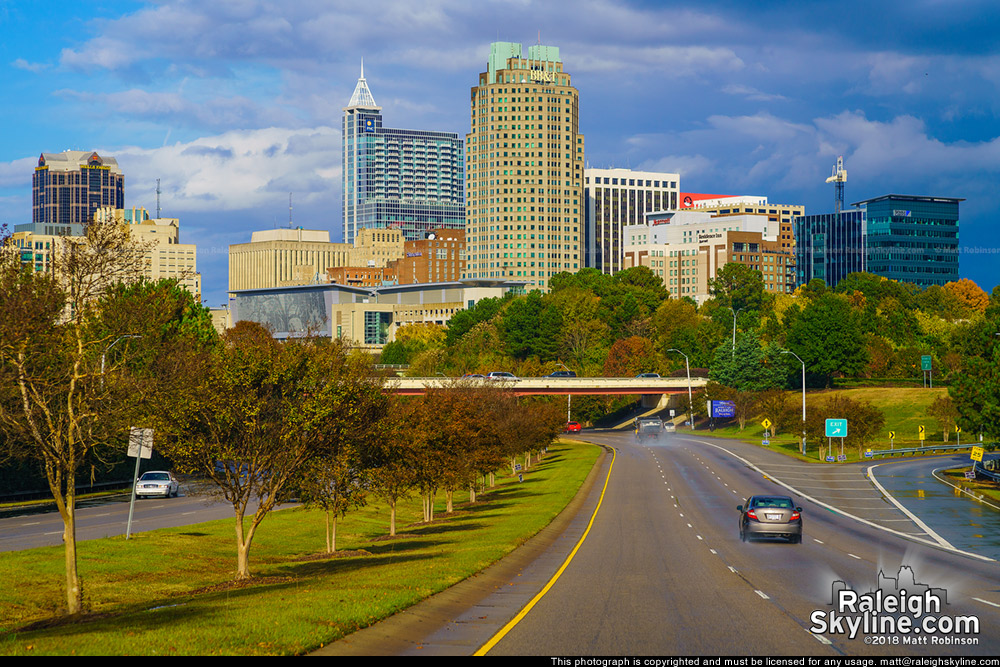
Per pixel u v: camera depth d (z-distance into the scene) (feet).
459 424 233.55
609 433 630.74
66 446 113.19
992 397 336.70
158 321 120.06
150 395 119.34
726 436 577.43
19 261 108.06
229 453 133.39
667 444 513.86
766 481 324.39
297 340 150.10
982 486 308.60
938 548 163.32
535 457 466.70
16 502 278.67
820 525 205.77
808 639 80.64
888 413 572.92
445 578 114.52
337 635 79.15
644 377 631.56
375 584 109.81
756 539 171.94
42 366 113.39
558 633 82.84
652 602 100.53
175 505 264.93
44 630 88.84
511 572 127.03
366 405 147.64
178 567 153.89
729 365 629.51
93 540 173.37
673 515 221.05
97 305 114.62
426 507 242.99
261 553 179.52
